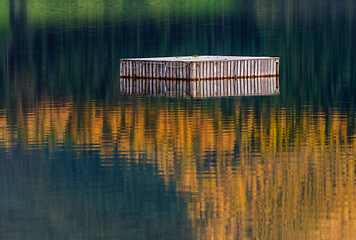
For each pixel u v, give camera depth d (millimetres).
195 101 146875
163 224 74000
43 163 96188
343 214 76750
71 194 83938
